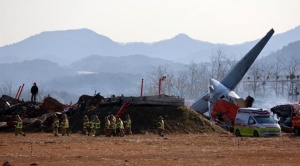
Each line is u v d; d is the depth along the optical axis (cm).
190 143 6831
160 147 6238
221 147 6300
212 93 10719
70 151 5697
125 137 7975
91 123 8450
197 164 4747
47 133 9056
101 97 10175
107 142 6862
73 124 9381
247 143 6881
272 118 8381
